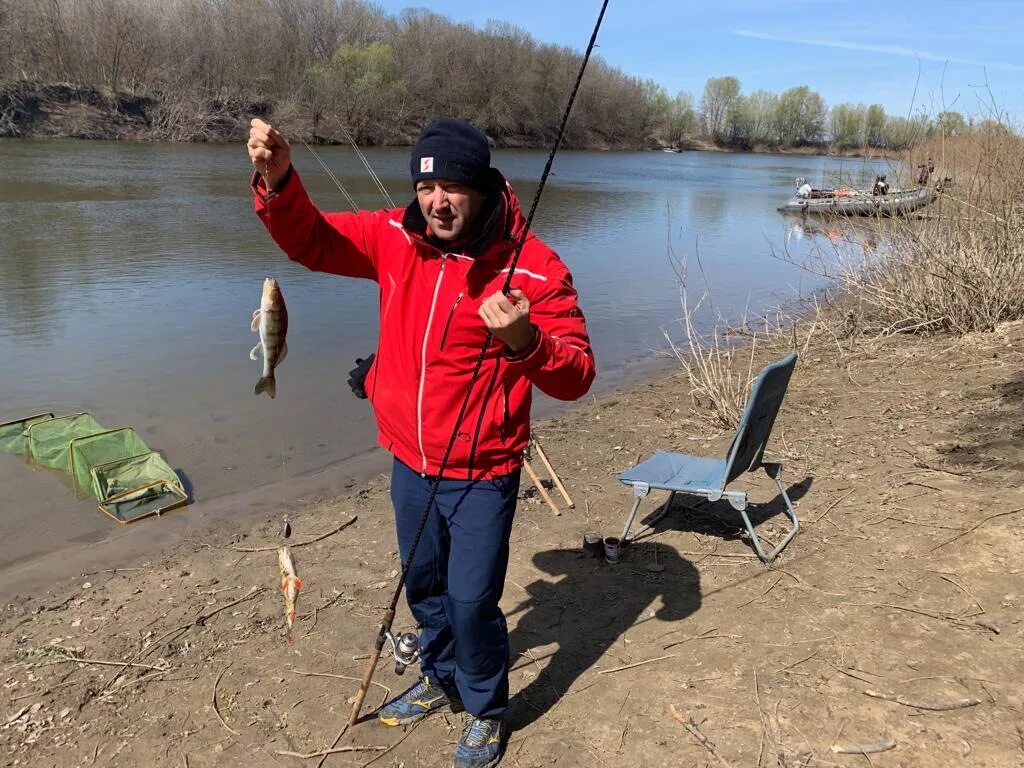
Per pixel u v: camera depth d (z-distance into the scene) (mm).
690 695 3328
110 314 10648
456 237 2633
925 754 2875
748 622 3822
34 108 40875
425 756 3152
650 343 11023
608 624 3945
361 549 5020
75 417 6844
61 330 9875
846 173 10492
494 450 2729
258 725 3352
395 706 3346
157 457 6051
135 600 4438
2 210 18172
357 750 3191
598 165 53562
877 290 9906
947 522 4508
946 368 7922
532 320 2652
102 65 44625
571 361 2498
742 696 3279
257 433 7094
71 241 15250
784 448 6211
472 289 2621
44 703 3512
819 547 4496
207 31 46375
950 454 5566
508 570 4578
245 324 10430
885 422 6551
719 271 16781
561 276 2656
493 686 2959
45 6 43688
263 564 4844
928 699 3139
